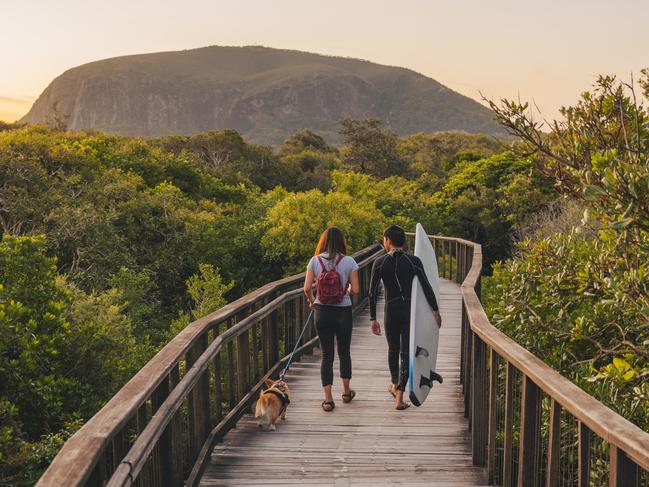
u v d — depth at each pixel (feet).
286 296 24.49
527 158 22.71
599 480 14.64
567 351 22.16
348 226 76.38
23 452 29.27
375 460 15.57
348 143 250.16
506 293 25.54
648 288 17.69
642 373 16.43
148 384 10.16
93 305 49.52
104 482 8.27
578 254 23.38
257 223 84.58
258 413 17.56
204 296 63.05
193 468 14.26
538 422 11.33
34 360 35.47
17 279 41.06
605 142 20.67
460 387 22.62
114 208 83.82
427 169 253.44
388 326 19.34
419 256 19.69
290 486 14.03
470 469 15.05
